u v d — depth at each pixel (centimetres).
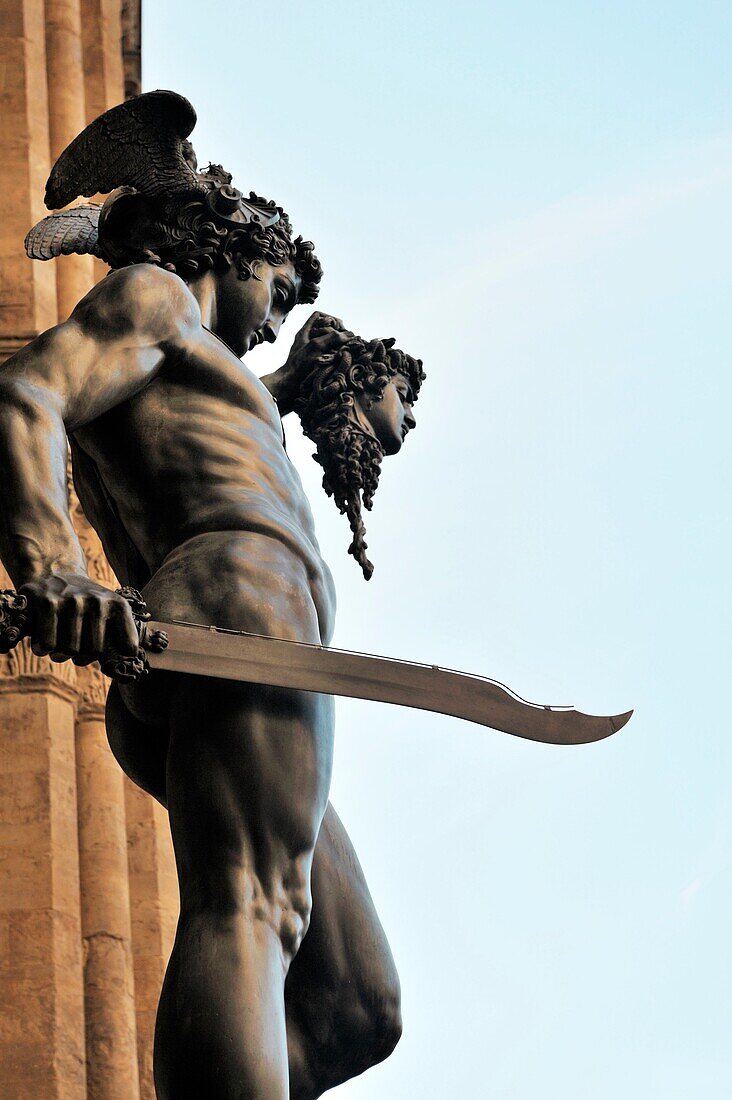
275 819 554
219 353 655
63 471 578
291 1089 619
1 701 1407
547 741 576
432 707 564
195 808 554
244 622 571
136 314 629
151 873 1372
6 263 1683
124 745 613
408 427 745
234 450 632
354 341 745
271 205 731
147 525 624
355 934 636
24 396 585
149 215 706
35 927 1291
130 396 628
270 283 717
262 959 535
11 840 1337
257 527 607
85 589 529
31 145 1795
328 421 727
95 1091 1234
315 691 549
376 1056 636
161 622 540
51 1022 1242
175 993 527
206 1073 514
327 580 625
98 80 1933
